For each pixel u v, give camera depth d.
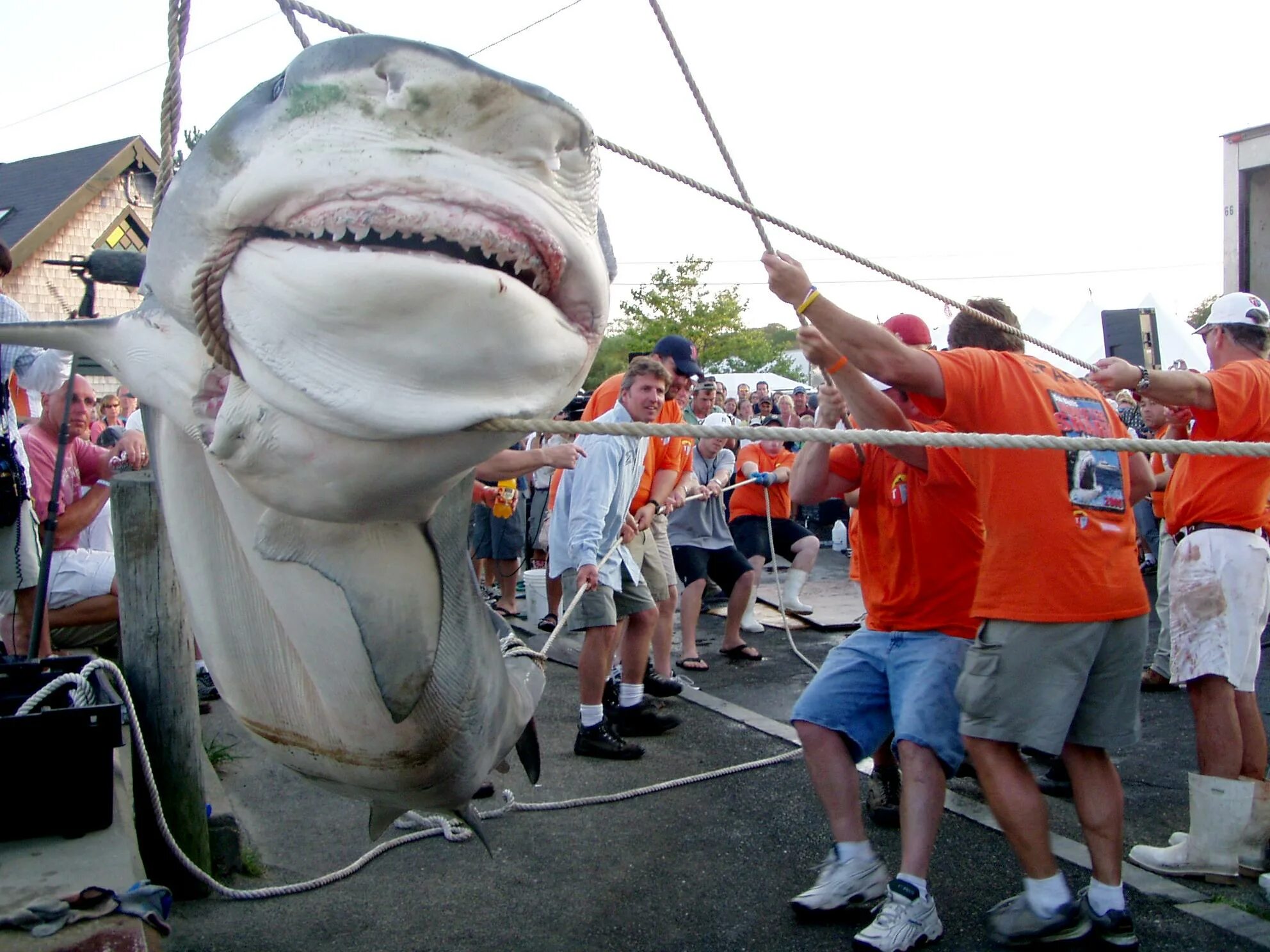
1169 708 5.52
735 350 36.06
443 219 1.32
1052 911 3.00
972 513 3.30
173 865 3.31
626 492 4.86
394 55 1.29
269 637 1.85
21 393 5.60
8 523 4.12
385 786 1.90
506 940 3.17
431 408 1.36
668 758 4.92
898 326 4.00
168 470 1.87
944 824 4.02
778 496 7.84
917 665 3.30
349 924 3.25
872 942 3.02
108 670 3.06
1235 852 3.46
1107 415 3.11
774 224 2.97
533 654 2.81
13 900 2.44
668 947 3.14
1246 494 3.72
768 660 6.84
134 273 2.39
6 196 18.22
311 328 1.33
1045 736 2.87
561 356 1.43
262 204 1.35
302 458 1.45
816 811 4.20
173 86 1.80
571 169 1.42
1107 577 2.91
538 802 4.32
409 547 1.65
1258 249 7.12
